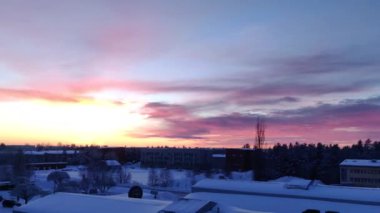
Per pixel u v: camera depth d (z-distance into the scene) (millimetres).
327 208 41625
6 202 62969
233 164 143625
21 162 117062
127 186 97000
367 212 39562
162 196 70750
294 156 136000
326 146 165875
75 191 80875
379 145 184250
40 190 75750
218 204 32094
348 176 108125
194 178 108875
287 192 46250
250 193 48062
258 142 97812
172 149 199875
